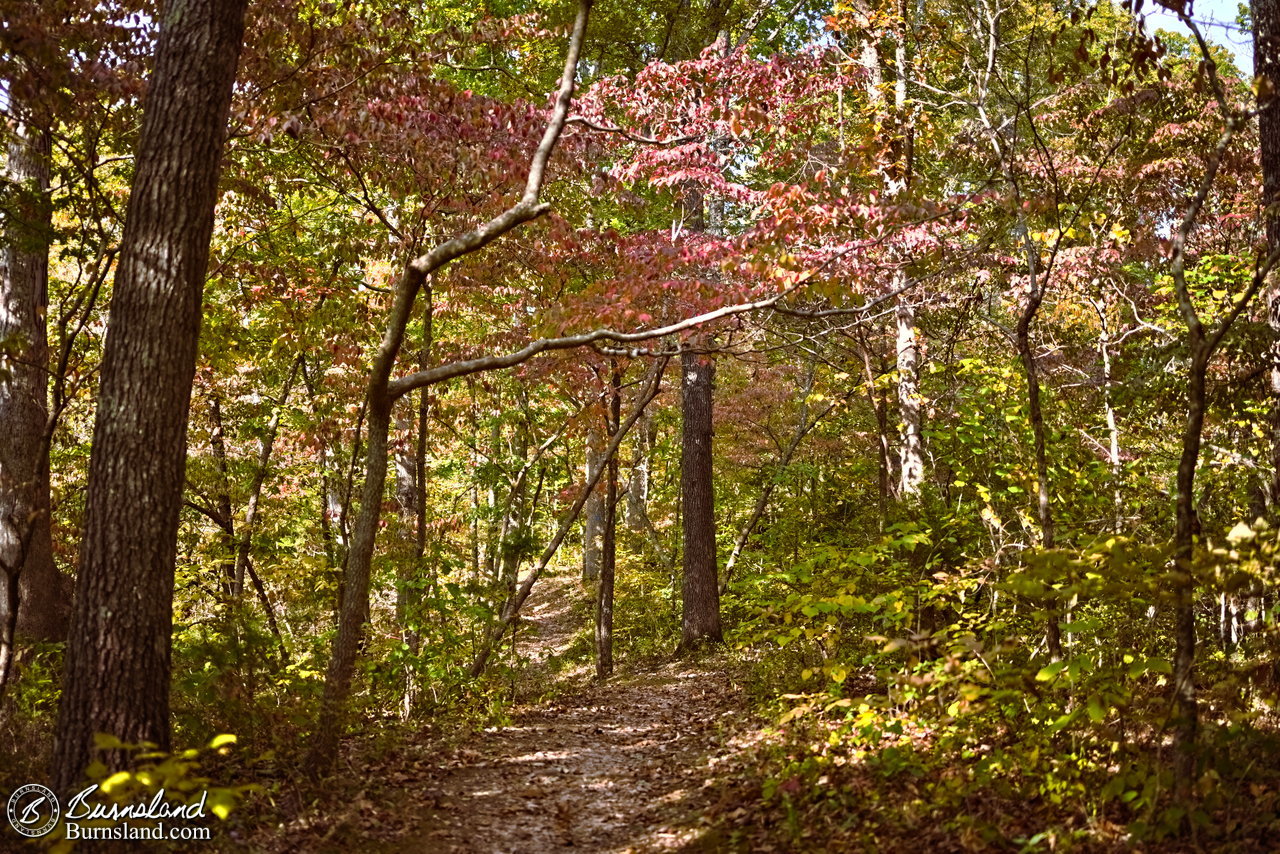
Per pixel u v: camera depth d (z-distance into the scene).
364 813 6.20
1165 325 9.94
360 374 12.34
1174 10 5.66
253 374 13.91
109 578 5.46
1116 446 9.80
